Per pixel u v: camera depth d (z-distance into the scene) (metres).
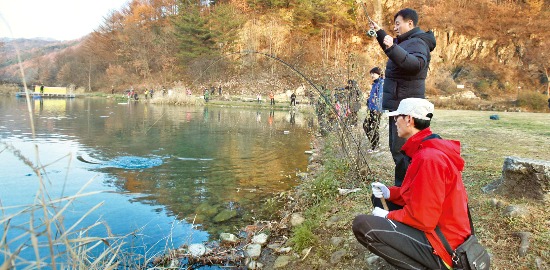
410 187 1.95
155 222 3.96
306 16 41.84
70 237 3.27
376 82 5.54
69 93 43.28
